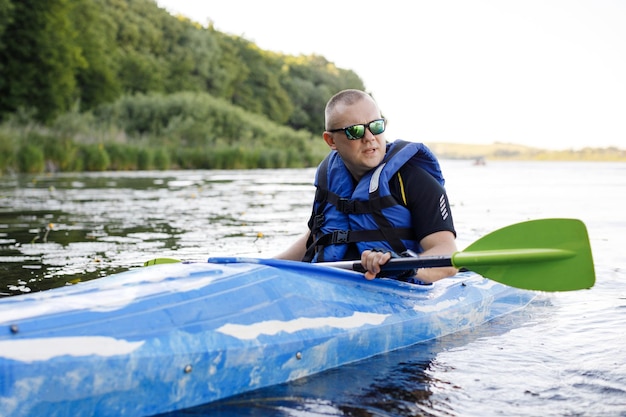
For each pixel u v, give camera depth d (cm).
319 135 7688
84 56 3588
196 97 4309
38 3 2877
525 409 248
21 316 234
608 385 273
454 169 4044
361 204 348
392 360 306
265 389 267
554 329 361
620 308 406
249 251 610
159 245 650
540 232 311
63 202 1174
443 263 310
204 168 3350
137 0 6166
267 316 278
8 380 210
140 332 241
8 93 2819
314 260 364
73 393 220
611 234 740
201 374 248
